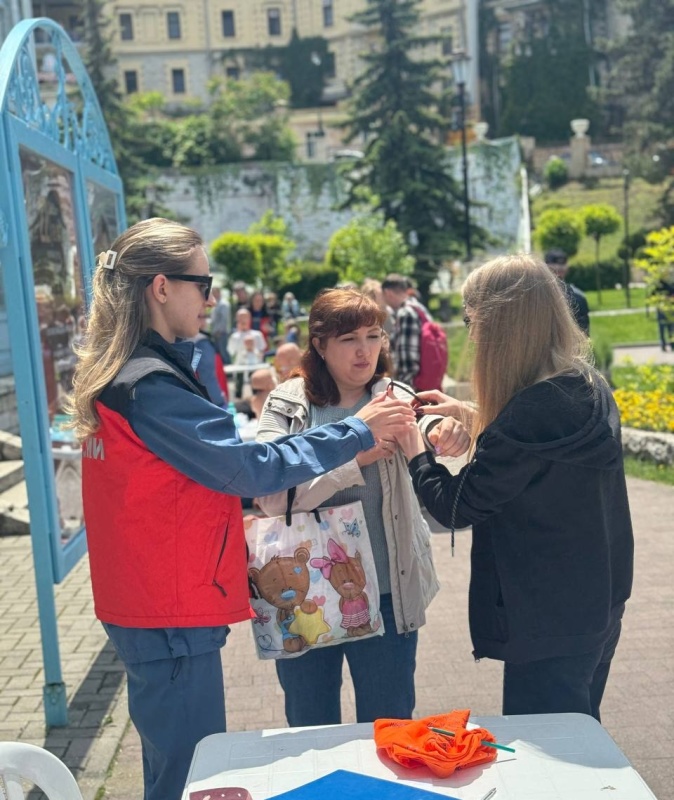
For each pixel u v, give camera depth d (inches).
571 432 87.5
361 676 107.9
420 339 304.8
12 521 302.2
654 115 2070.6
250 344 560.4
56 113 177.6
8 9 591.8
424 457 97.0
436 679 173.9
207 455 85.5
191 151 2445.9
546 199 2434.8
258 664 187.0
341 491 106.7
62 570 157.9
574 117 3004.4
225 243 1684.3
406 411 97.2
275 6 3240.7
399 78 1700.3
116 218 235.5
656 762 138.0
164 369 87.7
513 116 3041.3
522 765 70.8
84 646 197.5
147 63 3208.7
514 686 93.7
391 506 105.7
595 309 1396.4
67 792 73.7
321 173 2261.3
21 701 169.3
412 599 106.4
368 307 106.0
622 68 2410.2
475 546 94.9
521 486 87.9
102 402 88.1
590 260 1784.0
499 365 91.9
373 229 1256.2
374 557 107.0
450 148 2154.3
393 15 1705.2
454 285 1638.8
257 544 102.0
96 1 1940.2
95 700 168.9
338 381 110.1
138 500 87.9
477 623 94.5
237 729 157.1
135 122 2007.9
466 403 106.3
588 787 67.6
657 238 478.6
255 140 2615.7
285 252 1836.9
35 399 149.6
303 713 108.0
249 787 69.4
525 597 89.6
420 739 72.9
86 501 92.7
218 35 3223.4
